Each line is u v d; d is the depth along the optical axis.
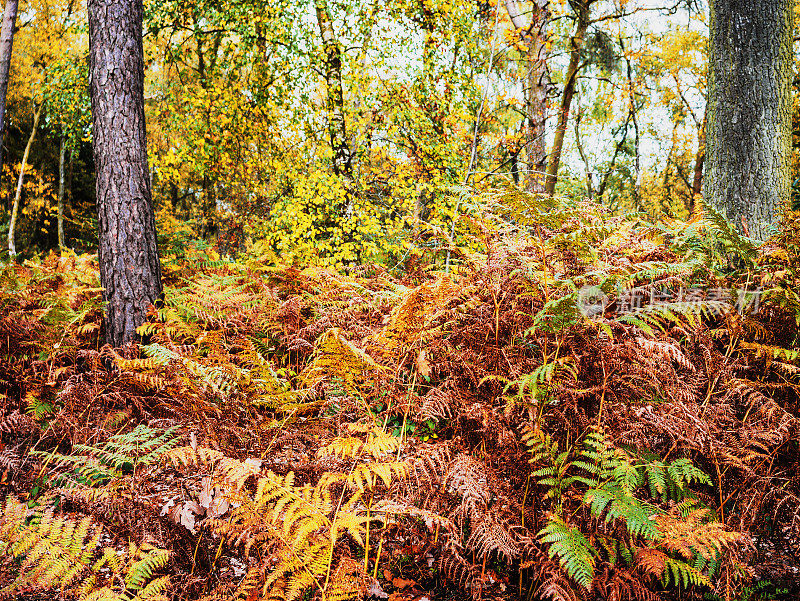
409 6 8.41
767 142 4.23
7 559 1.91
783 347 3.02
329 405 2.69
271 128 9.81
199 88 9.58
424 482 2.39
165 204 17.23
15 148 19.92
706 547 2.14
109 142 4.72
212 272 6.30
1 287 5.22
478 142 9.24
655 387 2.47
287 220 7.81
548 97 10.92
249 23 8.84
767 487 2.43
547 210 2.86
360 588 1.93
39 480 3.01
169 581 2.04
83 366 4.37
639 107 18.88
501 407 2.51
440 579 2.42
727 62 4.36
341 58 8.48
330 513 2.09
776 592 2.34
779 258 3.34
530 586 2.25
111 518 2.30
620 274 2.51
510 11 10.23
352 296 4.25
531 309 2.67
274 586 1.94
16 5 7.95
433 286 2.53
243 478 1.95
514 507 2.31
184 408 2.94
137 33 4.90
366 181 8.36
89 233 19.66
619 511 1.99
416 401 2.57
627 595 2.16
